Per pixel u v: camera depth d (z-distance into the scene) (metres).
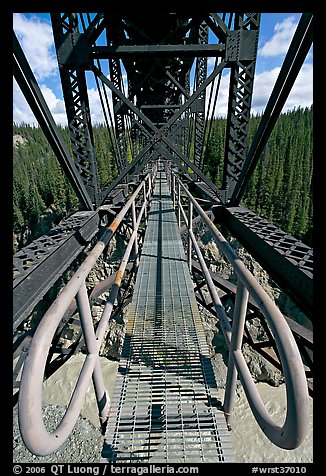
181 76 9.95
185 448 1.71
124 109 8.10
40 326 0.96
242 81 3.79
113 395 2.08
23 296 2.25
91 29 3.62
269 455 12.10
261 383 16.16
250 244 3.22
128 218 6.70
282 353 0.87
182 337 2.76
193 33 6.51
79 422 14.62
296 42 2.37
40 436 0.87
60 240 3.19
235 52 3.64
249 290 1.15
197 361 2.43
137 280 3.96
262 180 37.78
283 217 33.41
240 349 1.59
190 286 3.75
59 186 41.97
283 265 2.42
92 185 4.38
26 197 44.41
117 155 7.73
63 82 3.84
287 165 38.75
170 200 9.66
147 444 1.73
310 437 12.39
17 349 2.43
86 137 4.16
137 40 6.28
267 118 2.97
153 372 2.30
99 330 1.74
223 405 1.98
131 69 8.35
